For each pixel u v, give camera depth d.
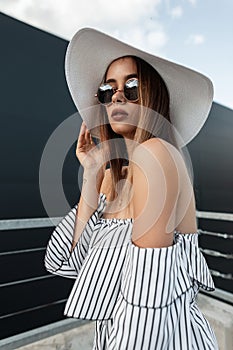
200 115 0.75
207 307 1.92
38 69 3.23
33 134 3.14
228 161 5.16
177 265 0.57
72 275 0.83
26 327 2.70
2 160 2.88
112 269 0.62
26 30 3.14
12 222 1.66
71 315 0.63
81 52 0.78
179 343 0.56
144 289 0.52
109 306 0.62
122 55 0.70
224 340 1.68
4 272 2.75
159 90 0.65
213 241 3.79
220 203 4.81
